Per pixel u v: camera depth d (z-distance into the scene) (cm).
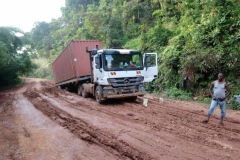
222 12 1273
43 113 970
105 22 3042
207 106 989
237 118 764
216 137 573
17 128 753
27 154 525
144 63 1093
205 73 1248
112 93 1030
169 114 832
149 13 2683
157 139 570
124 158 474
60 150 537
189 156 467
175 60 1456
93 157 486
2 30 2859
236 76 1104
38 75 6069
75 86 1702
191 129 643
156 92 1545
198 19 1507
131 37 2827
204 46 1290
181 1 2055
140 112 884
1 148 569
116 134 620
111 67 1019
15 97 1680
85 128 689
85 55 1436
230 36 1173
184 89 1312
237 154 470
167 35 1855
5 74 3212
